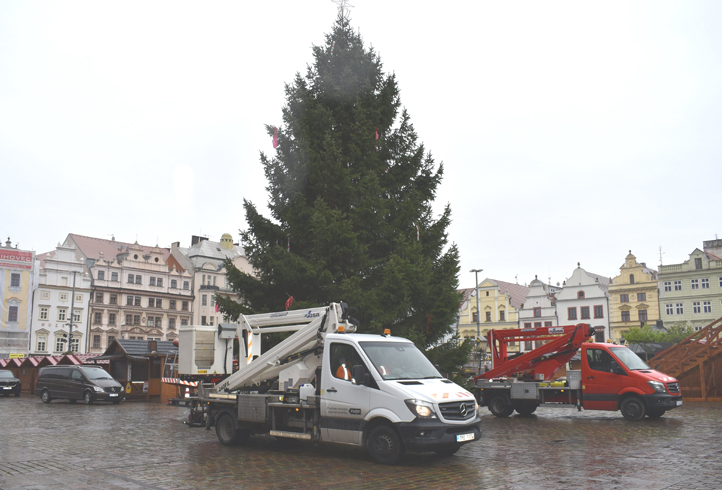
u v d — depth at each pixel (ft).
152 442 44.27
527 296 249.34
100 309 249.96
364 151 67.31
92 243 269.23
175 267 281.54
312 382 41.14
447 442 32.32
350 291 55.88
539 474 30.71
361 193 63.36
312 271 58.90
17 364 134.72
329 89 70.49
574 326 66.85
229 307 64.08
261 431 40.83
